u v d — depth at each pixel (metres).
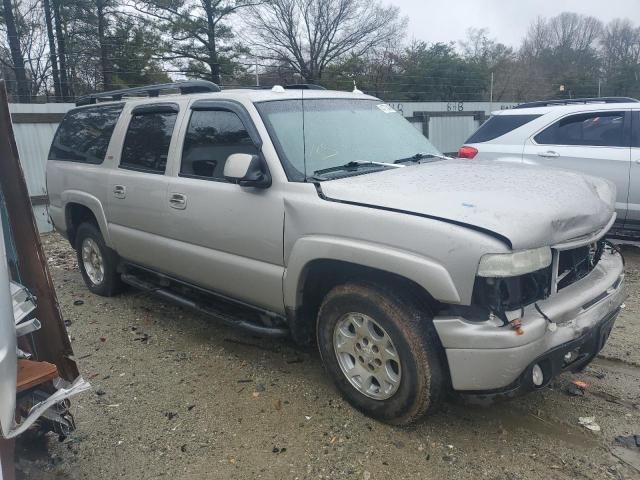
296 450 3.20
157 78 24.70
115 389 3.98
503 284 2.82
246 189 3.79
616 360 4.17
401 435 3.28
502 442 3.21
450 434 3.29
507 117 7.82
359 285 3.25
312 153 3.79
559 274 3.16
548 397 3.66
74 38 23.64
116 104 5.41
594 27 45.94
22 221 2.69
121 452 3.25
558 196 3.14
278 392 3.83
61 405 2.91
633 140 6.74
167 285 5.02
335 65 33.75
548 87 38.47
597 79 40.19
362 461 3.07
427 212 2.94
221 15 26.72
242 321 4.07
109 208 5.21
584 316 3.09
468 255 2.74
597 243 3.45
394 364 3.22
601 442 3.18
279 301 3.73
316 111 4.14
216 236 4.04
